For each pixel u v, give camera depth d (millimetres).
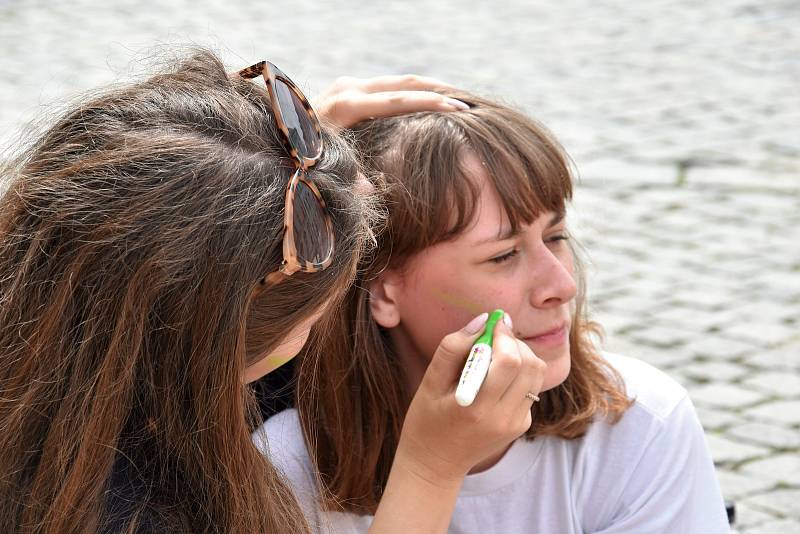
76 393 1411
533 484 2004
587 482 2012
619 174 6535
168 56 1640
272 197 1436
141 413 1467
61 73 8672
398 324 2045
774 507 3352
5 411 1437
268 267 1432
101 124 1471
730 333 4562
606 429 2018
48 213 1411
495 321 1750
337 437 2018
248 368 1558
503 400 1688
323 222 1492
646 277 5176
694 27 10000
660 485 1999
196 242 1394
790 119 7312
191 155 1415
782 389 4078
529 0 11648
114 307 1395
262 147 1482
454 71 8898
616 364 2111
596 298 4977
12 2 11703
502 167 1896
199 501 1497
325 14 11195
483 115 1970
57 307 1401
